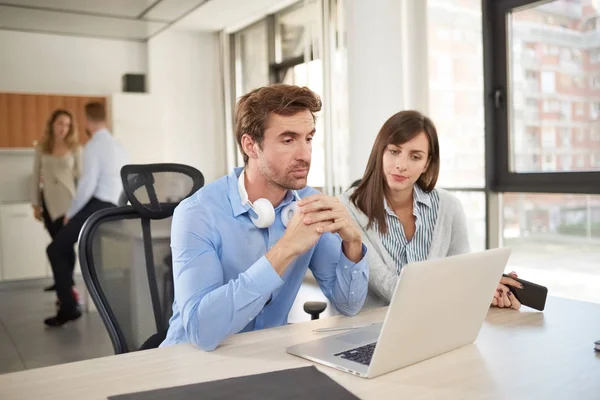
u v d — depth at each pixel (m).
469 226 3.64
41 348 3.50
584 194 3.03
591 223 3.03
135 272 1.61
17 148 5.76
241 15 5.80
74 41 6.21
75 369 1.04
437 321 1.03
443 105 3.78
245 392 0.90
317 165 4.73
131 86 6.09
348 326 1.31
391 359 0.99
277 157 1.27
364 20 3.85
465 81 3.60
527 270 3.39
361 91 3.90
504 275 1.52
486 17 3.40
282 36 5.57
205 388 0.92
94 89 6.32
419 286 0.95
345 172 4.43
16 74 6.00
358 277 1.41
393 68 3.78
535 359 1.07
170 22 5.72
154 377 0.99
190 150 6.62
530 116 3.30
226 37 6.42
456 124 3.69
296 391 0.91
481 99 3.50
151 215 1.67
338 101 4.48
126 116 5.99
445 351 1.11
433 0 3.80
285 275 1.44
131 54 6.46
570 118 3.08
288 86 1.28
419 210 1.87
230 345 1.17
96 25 5.80
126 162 4.39
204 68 6.64
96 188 4.23
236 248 1.38
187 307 1.20
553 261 3.24
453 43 3.67
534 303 1.45
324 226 1.22
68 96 5.97
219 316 1.14
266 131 1.26
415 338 1.01
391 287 1.69
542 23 3.20
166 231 1.69
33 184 5.05
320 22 4.57
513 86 3.39
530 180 3.28
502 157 3.44
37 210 5.07
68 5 5.12
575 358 1.08
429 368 1.02
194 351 1.14
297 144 1.27
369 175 1.83
